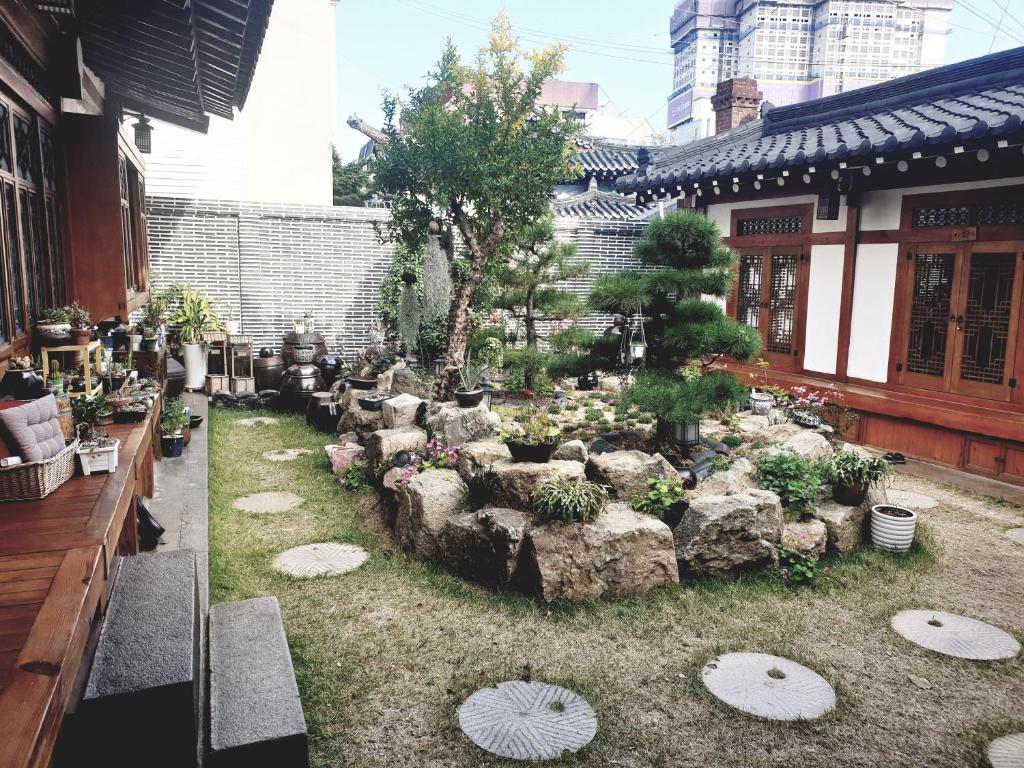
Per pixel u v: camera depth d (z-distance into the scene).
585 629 4.07
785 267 9.27
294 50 17.09
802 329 9.08
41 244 5.53
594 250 13.59
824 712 3.37
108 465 3.59
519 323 9.98
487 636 3.98
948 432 7.40
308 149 17.52
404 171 7.60
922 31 81.94
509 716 3.28
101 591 2.67
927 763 3.04
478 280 7.85
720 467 5.70
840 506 5.44
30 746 1.62
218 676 2.93
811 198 8.84
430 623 4.11
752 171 8.13
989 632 4.18
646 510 5.00
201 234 11.02
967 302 7.29
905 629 4.19
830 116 9.46
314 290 11.77
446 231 8.07
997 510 6.33
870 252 8.20
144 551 4.62
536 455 4.99
